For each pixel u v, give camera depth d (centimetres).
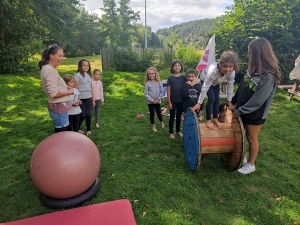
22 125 607
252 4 1071
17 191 330
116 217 265
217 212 288
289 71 1034
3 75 1205
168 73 1307
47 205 292
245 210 291
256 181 350
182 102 491
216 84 382
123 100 845
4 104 795
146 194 319
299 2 985
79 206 295
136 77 1126
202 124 374
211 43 730
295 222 272
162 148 458
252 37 1010
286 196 317
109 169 382
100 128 570
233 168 361
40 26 1589
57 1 1762
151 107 533
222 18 1214
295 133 530
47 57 339
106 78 1097
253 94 320
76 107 463
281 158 418
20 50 1435
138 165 396
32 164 281
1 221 276
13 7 1452
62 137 295
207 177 360
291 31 1015
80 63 491
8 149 470
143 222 271
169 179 352
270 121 607
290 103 766
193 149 348
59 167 271
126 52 1497
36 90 995
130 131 546
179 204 300
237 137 343
